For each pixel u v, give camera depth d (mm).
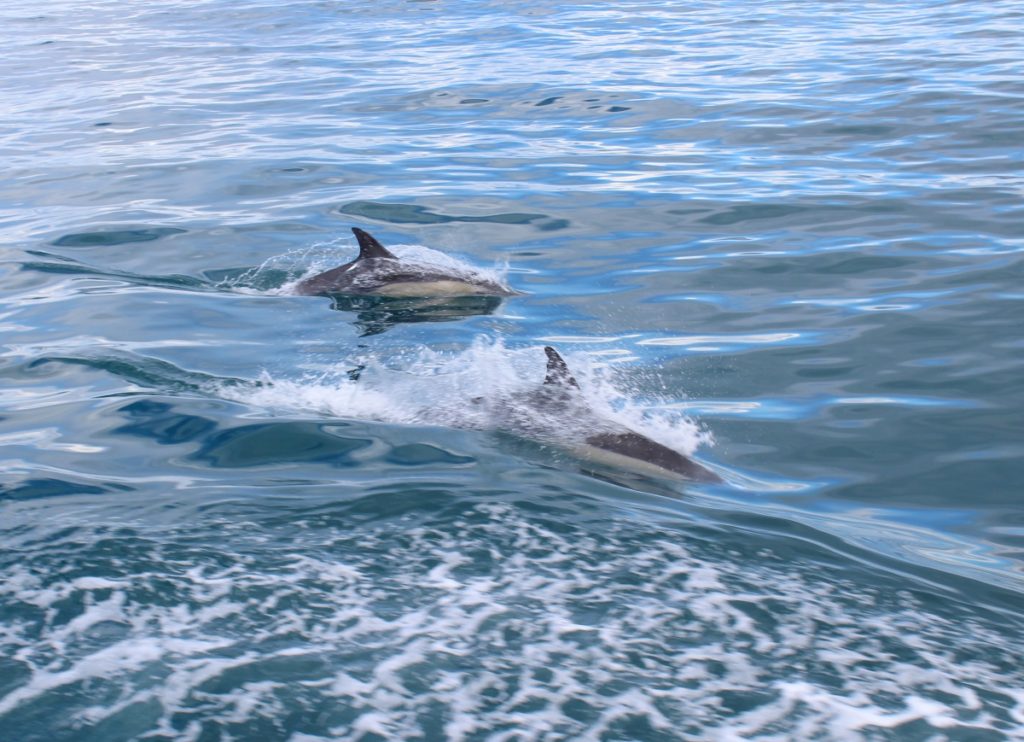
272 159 14195
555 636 4164
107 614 4312
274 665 3971
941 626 4340
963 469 5984
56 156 14750
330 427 6473
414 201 12078
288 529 5086
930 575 4824
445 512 5242
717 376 7316
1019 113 14492
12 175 13734
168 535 5023
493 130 15531
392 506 5312
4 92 19922
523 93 17750
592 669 3967
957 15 23859
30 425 6609
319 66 21203
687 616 4324
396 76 19719
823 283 9039
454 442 6188
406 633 4172
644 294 8992
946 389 6992
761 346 7797
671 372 7395
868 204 11148
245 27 27484
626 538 4988
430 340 8047
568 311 8656
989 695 3869
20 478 5797
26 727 3652
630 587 4535
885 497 5691
